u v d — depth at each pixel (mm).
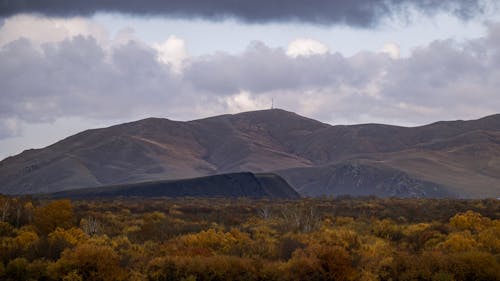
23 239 68250
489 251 65750
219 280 54031
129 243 71250
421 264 55031
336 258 54938
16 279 53438
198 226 91125
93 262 54031
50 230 82750
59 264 53625
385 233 84312
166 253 63156
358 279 54938
